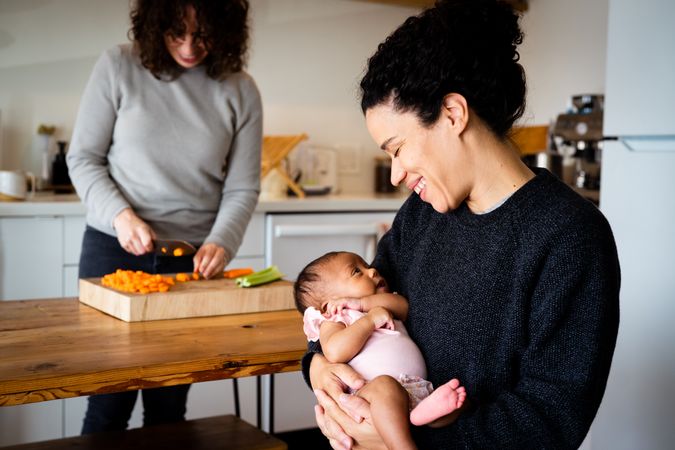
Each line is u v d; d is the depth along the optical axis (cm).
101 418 228
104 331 172
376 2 408
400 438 118
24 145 355
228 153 254
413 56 114
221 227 239
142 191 239
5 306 200
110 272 237
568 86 393
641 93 249
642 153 251
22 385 133
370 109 120
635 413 253
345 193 424
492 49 116
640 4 249
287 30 401
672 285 243
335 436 128
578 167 342
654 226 248
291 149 369
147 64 230
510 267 118
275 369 155
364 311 143
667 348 245
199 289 194
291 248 339
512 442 112
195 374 147
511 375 119
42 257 303
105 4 364
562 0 395
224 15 227
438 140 117
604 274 112
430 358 129
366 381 132
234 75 248
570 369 112
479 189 122
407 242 146
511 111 120
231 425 212
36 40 353
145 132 236
